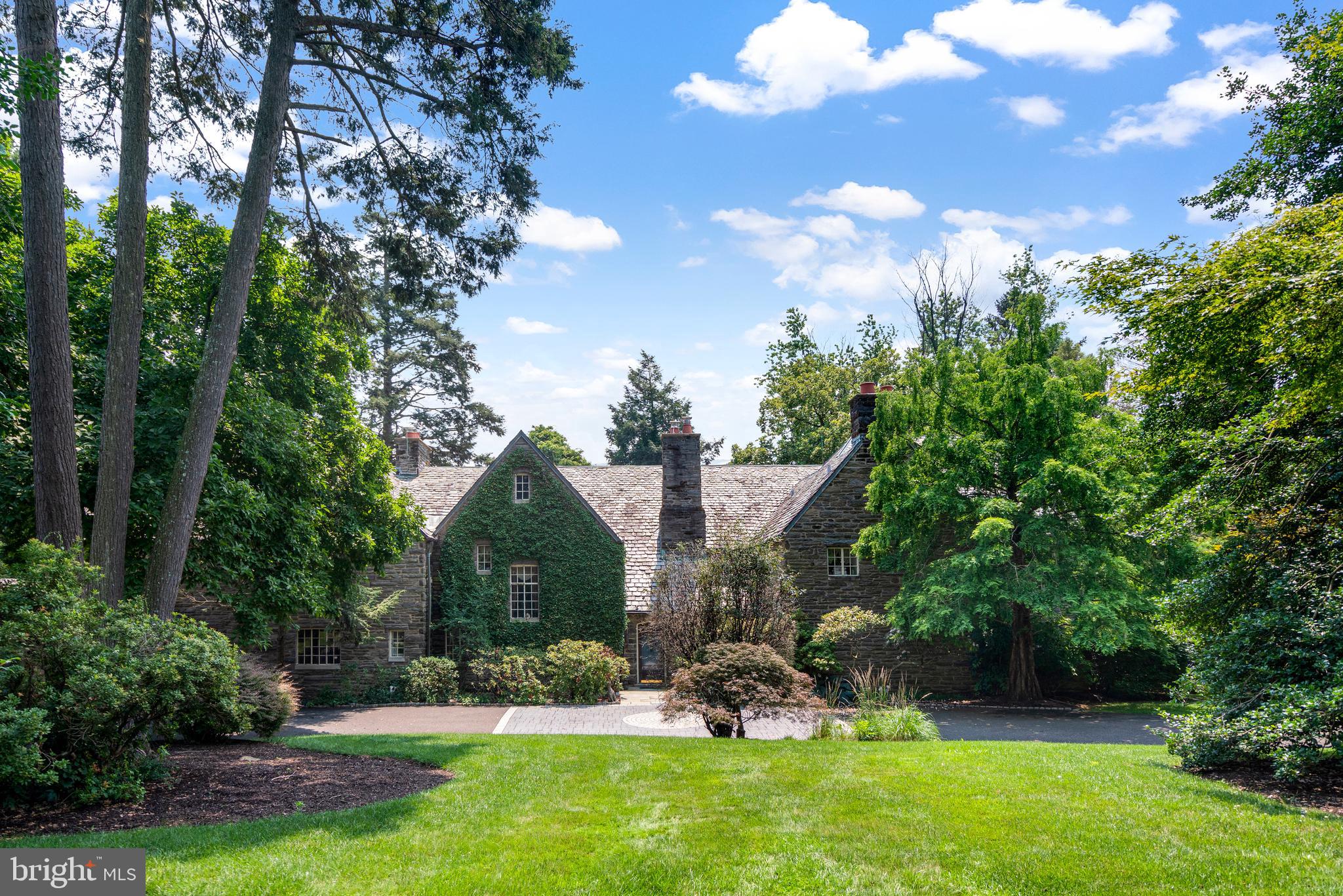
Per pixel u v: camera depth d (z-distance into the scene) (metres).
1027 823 8.39
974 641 26.72
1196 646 12.27
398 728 20.00
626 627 28.64
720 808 9.30
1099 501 21.89
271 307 19.25
